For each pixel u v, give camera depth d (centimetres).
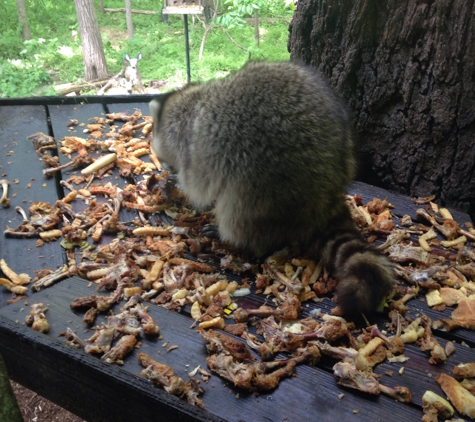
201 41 245
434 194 90
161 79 234
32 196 84
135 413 52
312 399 51
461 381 53
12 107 110
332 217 73
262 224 73
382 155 94
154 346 56
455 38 78
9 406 41
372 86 90
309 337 57
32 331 57
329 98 77
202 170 76
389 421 49
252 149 71
